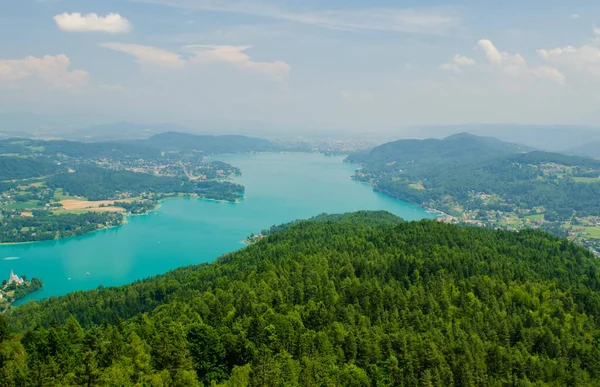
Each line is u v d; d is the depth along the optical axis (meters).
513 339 169.75
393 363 142.62
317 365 135.12
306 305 183.00
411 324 171.75
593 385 147.12
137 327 164.75
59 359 129.88
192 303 196.25
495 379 146.25
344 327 164.38
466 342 155.12
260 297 190.50
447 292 199.12
